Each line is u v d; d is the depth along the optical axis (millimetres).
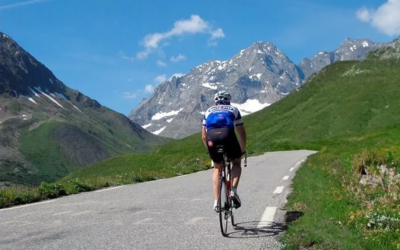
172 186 15109
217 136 7141
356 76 161625
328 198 10516
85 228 7633
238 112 7547
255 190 13102
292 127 121312
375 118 107625
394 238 6832
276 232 7121
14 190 12117
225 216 7262
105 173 78562
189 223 8000
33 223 8234
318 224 7285
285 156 40500
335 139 72562
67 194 13281
